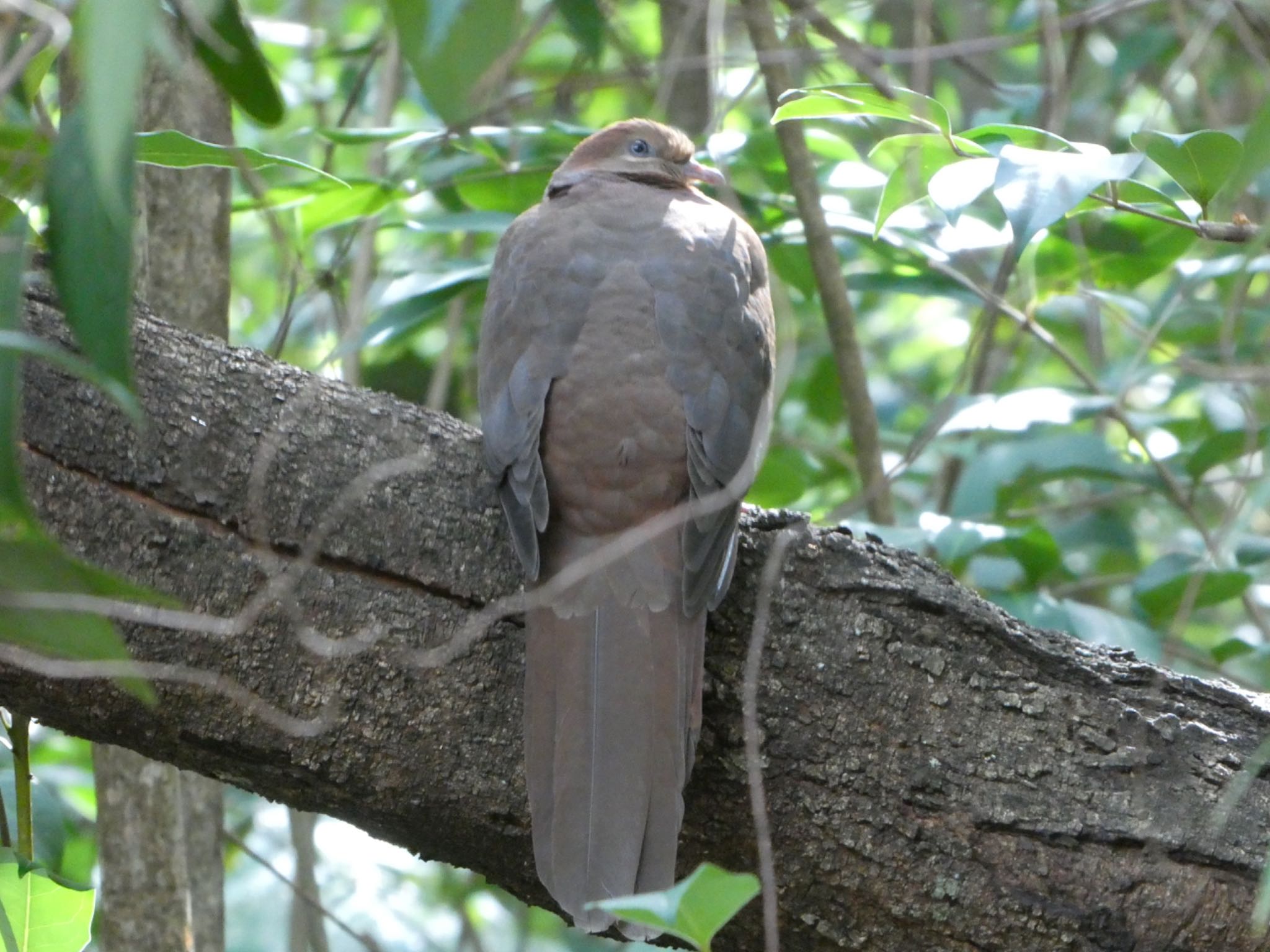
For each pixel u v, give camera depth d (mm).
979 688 5965
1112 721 5926
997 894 5742
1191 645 11133
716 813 5926
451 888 11562
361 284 9625
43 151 5656
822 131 9531
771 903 5137
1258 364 9875
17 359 3922
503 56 4645
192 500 5910
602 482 6457
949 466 11070
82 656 4219
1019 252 5473
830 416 12016
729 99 10203
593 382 6602
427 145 9016
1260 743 5957
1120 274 9164
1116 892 5719
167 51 3629
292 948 9617
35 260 6062
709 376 6715
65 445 5832
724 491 6312
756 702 5914
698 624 5996
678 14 11234
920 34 8641
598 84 9773
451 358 10164
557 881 5488
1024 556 8469
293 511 6004
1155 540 12148
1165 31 10945
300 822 9680
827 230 9195
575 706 5840
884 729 5906
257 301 14133
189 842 8852
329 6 13711
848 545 6223
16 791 7195
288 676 5805
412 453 6250
